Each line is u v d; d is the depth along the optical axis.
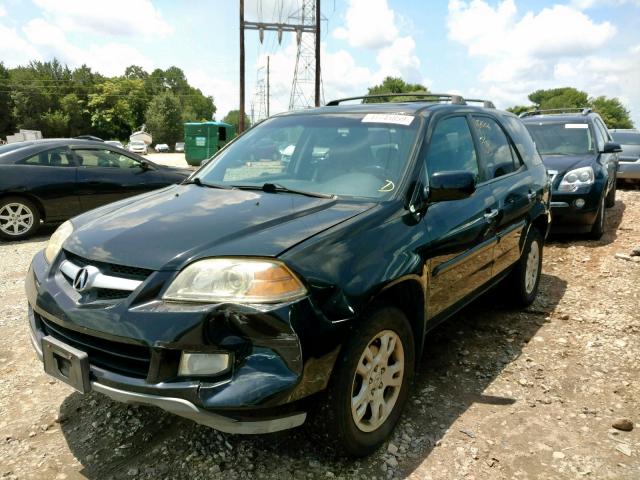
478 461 2.72
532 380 3.58
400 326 2.80
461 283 3.54
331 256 2.47
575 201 7.27
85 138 9.23
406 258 2.79
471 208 3.57
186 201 3.10
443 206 3.31
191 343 2.21
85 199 8.37
